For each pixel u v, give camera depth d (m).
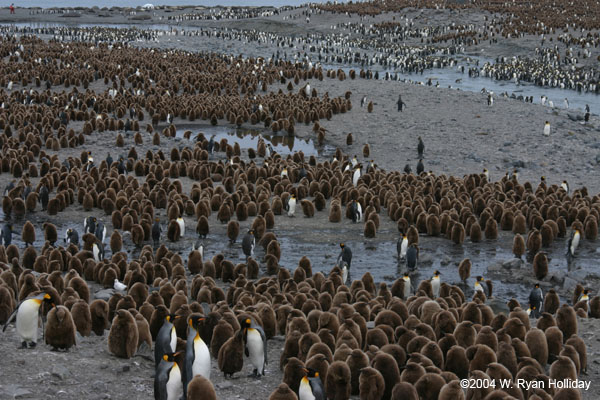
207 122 59.12
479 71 99.31
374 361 12.98
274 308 17.70
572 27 126.44
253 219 32.31
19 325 13.90
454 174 42.75
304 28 151.50
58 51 91.50
